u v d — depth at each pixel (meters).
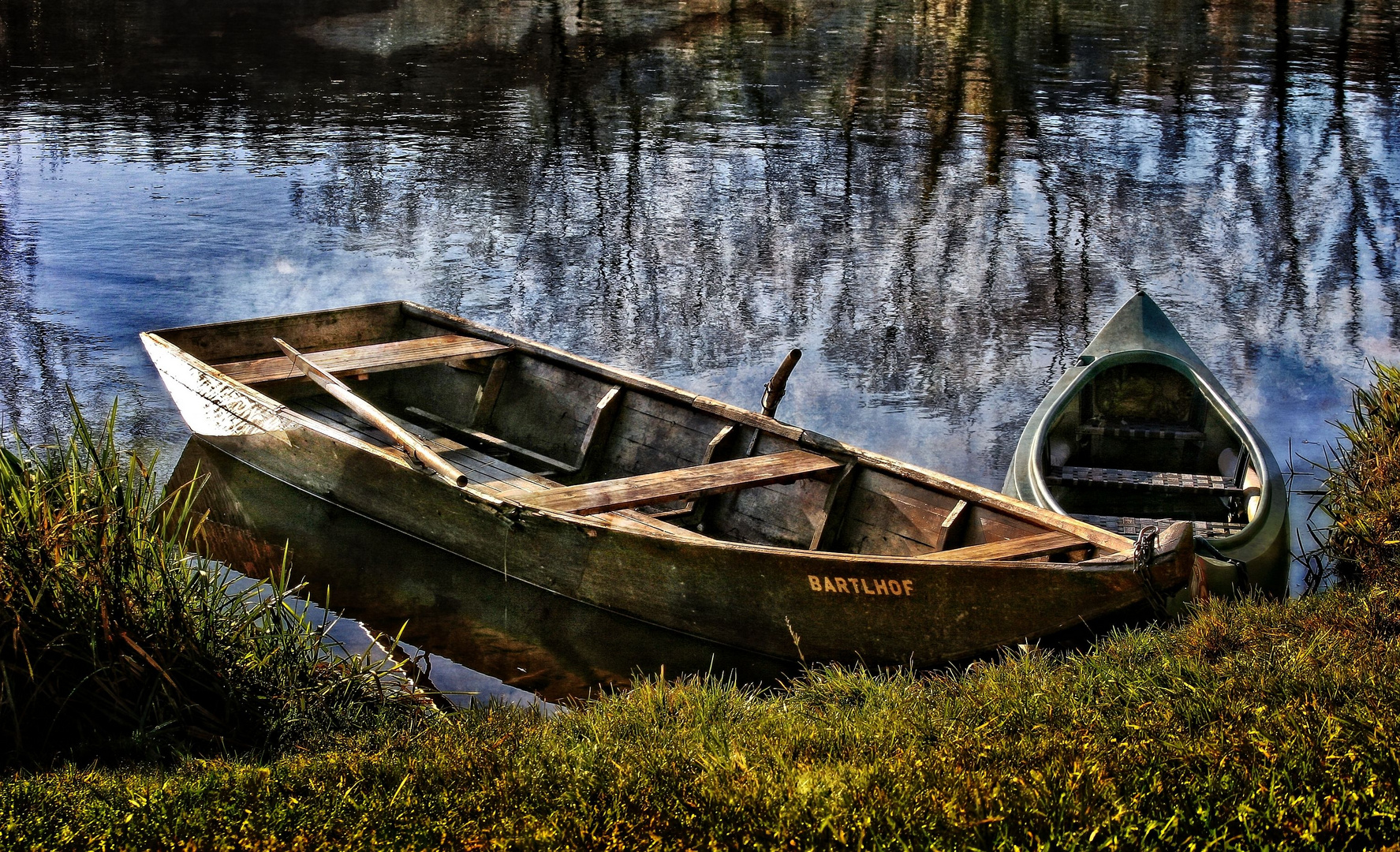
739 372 9.51
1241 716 3.65
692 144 16.73
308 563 7.02
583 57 22.45
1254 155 16.09
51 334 9.86
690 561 5.82
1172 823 3.00
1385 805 3.01
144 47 22.84
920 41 24.02
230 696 4.74
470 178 14.98
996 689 4.32
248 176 14.73
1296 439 8.30
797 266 12.06
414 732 4.62
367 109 18.33
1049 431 7.20
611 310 10.77
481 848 3.20
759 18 26.80
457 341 8.59
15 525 4.60
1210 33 24.44
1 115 17.38
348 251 12.20
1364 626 4.72
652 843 3.16
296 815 3.48
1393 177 15.09
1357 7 27.16
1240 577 5.74
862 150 16.44
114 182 14.30
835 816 3.16
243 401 7.78
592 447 7.77
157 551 4.99
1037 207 14.01
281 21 25.92
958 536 6.07
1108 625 5.16
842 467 6.65
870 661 5.63
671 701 4.71
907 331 10.39
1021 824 3.06
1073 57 22.30
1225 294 11.29
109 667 4.54
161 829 3.39
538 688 5.84
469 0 29.08
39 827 3.42
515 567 6.60
